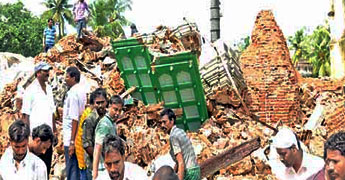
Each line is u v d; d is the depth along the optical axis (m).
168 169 3.27
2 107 13.08
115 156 4.75
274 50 13.45
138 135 10.41
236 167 10.02
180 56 11.04
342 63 19.38
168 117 6.99
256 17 14.10
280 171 5.27
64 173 10.17
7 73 15.27
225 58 12.27
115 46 11.60
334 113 12.61
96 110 7.20
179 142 6.87
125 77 11.85
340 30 19.48
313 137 11.80
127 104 11.21
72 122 7.52
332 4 19.73
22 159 5.47
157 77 11.37
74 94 7.54
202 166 8.84
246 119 11.56
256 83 12.95
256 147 9.70
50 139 6.19
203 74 12.11
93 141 7.15
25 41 59.00
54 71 13.10
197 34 12.76
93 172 6.62
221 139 10.62
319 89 14.11
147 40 12.09
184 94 11.34
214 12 16.98
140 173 4.99
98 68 13.49
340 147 3.88
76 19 15.05
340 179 3.91
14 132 5.33
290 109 12.67
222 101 11.73
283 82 12.91
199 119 11.47
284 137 5.04
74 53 14.61
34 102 8.05
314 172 5.05
